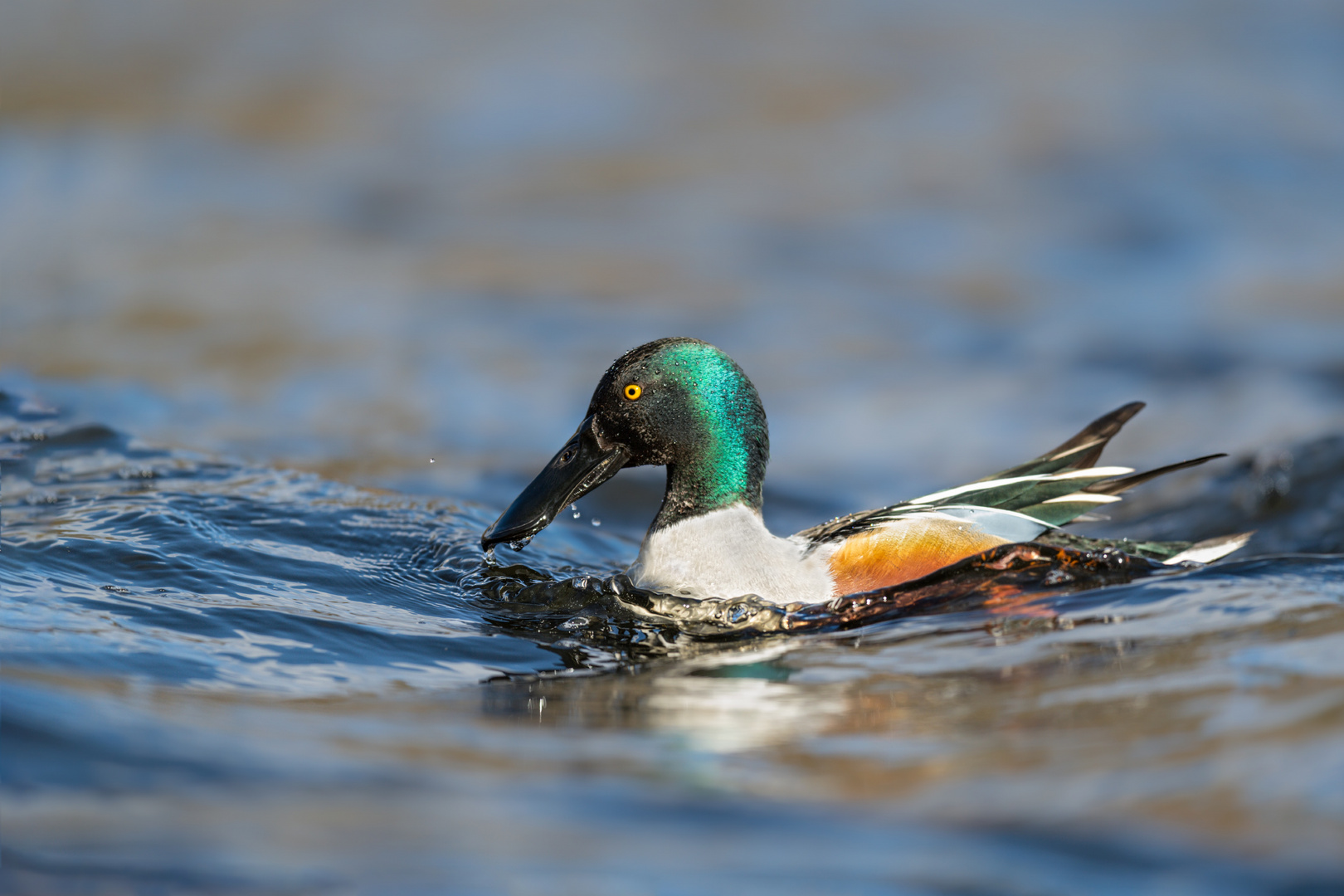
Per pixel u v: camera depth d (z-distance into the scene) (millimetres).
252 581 9250
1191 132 25172
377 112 26016
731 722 6699
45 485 11227
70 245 20188
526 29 30406
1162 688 6574
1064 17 31516
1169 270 20281
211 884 4879
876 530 9484
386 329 17703
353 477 12867
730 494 9727
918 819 5387
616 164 24156
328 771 5879
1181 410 15617
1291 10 31953
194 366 16031
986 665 7352
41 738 5906
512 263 20328
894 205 22531
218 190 22719
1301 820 5070
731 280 19844
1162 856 4934
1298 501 12148
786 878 4961
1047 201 22672
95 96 26016
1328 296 19188
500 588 9625
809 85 27500
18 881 4836
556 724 6719
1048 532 9805
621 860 5094
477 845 5227
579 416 15281
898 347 17812
